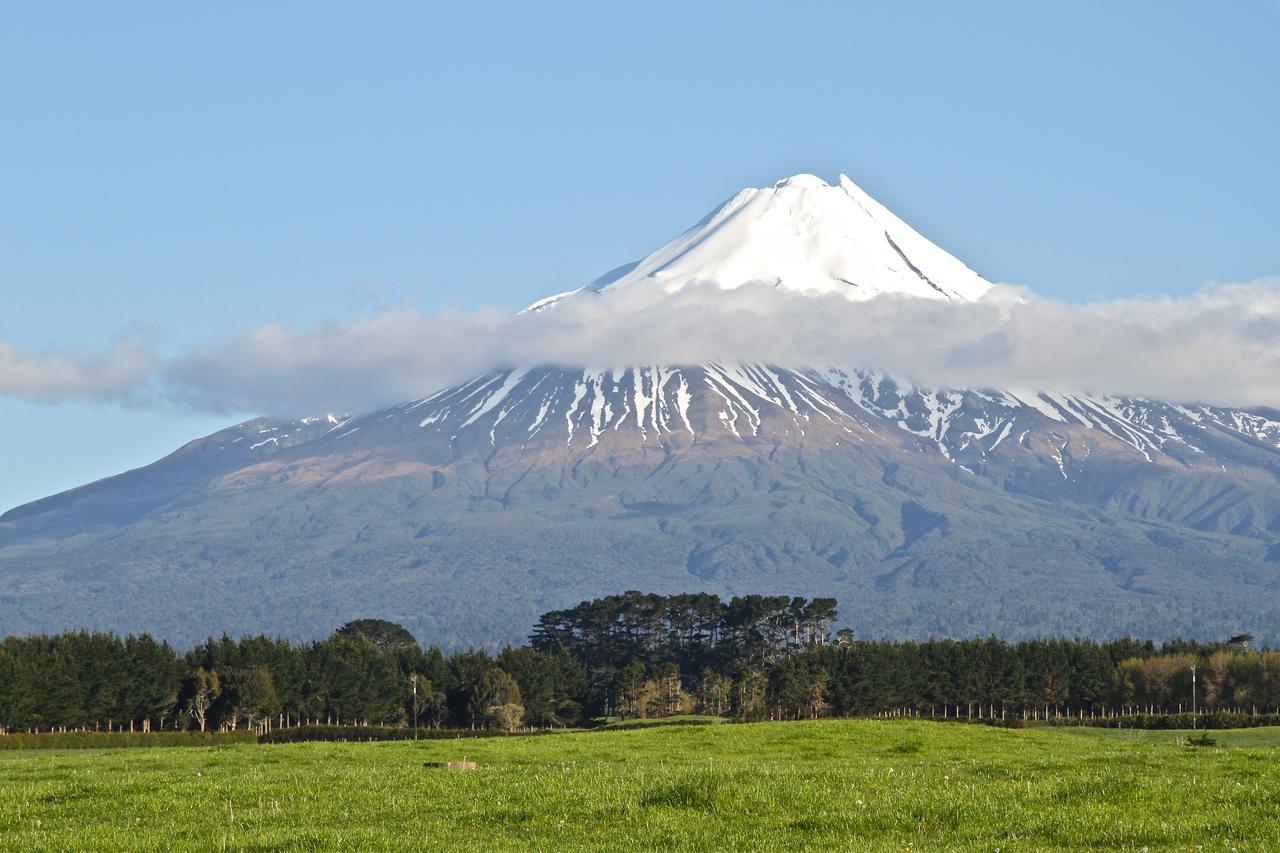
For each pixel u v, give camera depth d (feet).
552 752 325.01
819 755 320.09
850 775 221.66
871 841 168.55
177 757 313.12
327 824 186.80
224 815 194.59
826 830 177.68
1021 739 368.89
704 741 354.74
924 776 223.51
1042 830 173.17
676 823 181.68
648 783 213.46
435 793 211.41
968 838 171.42
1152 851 161.89
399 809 196.85
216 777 241.76
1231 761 244.42
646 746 344.49
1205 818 178.91
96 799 210.18
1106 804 189.57
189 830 181.06
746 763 281.13
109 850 166.81
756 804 192.95
